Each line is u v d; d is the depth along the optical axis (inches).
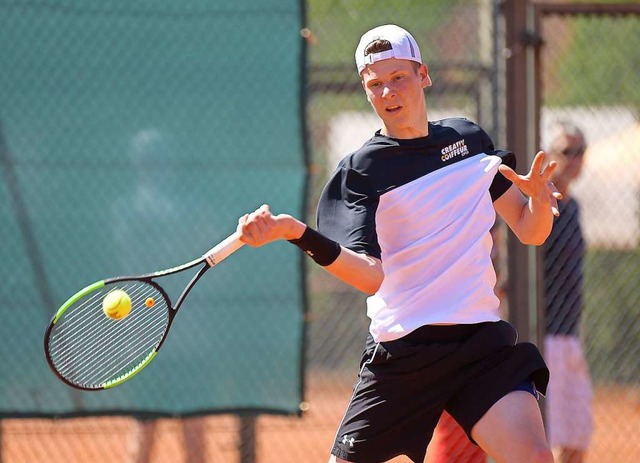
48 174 655.1
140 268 655.1
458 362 449.1
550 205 450.0
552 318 706.2
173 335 653.9
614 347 954.7
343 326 1032.8
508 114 663.1
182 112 656.4
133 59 655.8
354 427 467.5
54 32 655.1
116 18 655.8
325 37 858.1
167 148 655.8
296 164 658.2
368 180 446.9
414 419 460.1
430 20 788.0
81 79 655.8
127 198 656.4
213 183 655.8
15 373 652.7
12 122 654.5
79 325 629.0
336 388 1003.9
